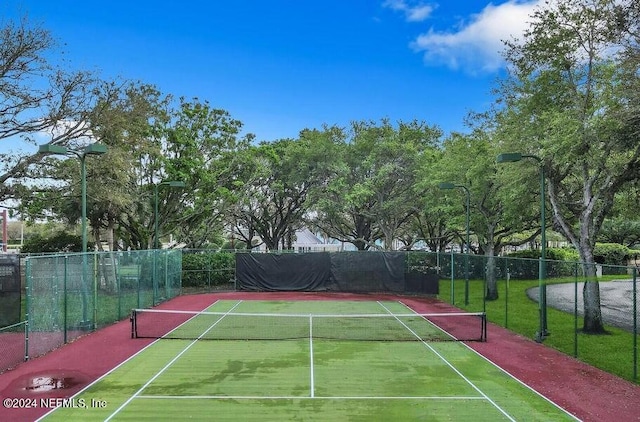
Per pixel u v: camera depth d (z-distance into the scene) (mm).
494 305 22984
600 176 18641
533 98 18531
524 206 23438
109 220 32125
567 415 9648
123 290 21438
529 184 20062
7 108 21578
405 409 9836
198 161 33781
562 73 18156
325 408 9852
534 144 18734
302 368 12906
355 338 16953
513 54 18859
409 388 11250
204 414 9461
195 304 26984
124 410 9656
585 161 17000
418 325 19891
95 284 18406
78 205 29656
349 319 21422
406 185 39719
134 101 26391
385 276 32156
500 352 15078
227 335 17359
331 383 11578
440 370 12867
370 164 39531
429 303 27641
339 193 40500
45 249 35469
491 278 25094
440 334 17922
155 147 30812
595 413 9789
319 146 40969
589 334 16172
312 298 29969
